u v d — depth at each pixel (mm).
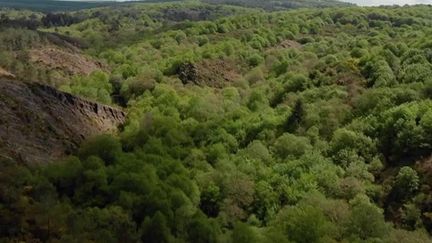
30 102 84375
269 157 85000
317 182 73562
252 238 61344
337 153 80500
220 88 140625
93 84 129750
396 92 92000
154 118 102500
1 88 82438
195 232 62625
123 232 58656
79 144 84375
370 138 81750
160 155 84188
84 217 57344
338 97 101625
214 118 107750
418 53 113688
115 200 64812
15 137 72750
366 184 73125
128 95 130125
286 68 143625
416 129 77375
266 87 126688
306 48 177250
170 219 63844
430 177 69750
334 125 90562
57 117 87312
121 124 107500
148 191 66562
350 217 63562
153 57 164750
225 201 72812
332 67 120188
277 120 97375
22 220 53625
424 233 62125
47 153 74875
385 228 62344
